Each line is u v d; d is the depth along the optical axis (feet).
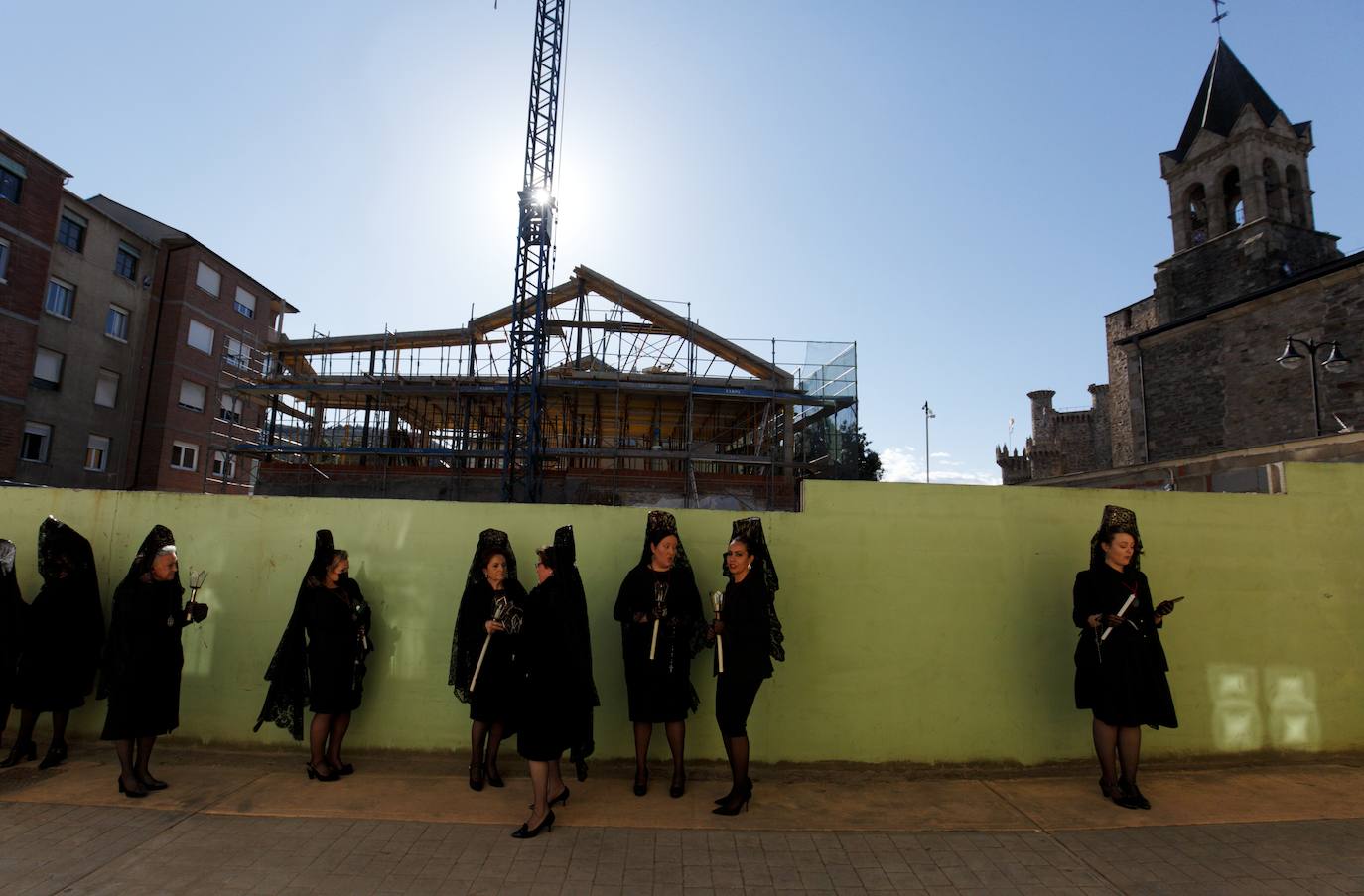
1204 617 16.88
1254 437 67.72
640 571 14.82
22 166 83.71
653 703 14.17
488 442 89.45
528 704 12.78
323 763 15.10
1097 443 151.94
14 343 82.58
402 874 10.96
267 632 16.88
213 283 114.21
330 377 82.53
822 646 16.37
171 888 10.47
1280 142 86.07
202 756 16.31
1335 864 11.60
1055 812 13.87
